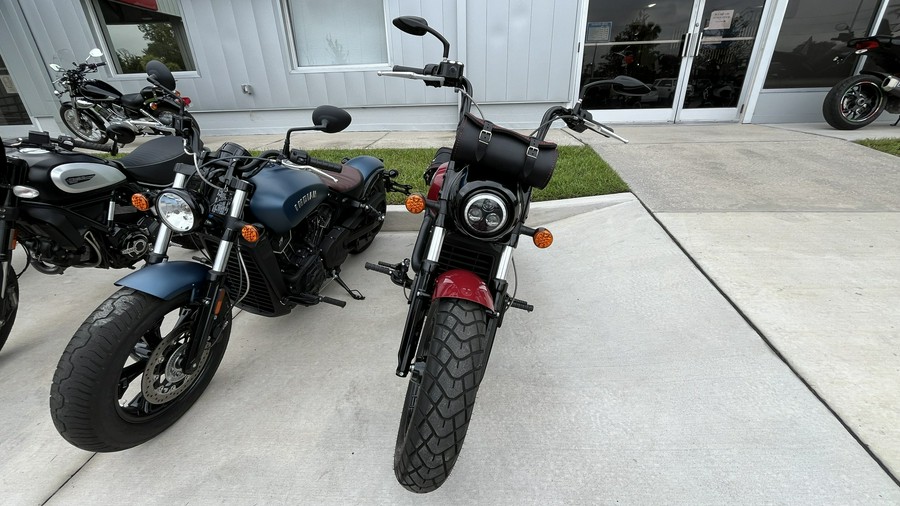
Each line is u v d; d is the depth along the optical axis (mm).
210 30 6727
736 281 2615
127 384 1699
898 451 1581
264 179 2049
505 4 6160
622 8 6391
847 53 6199
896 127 6062
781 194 3785
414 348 1590
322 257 2477
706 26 6418
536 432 1792
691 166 4598
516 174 1515
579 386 2010
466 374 1296
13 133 8055
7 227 2143
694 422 1783
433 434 1276
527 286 2855
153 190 2789
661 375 2031
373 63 6969
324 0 6641
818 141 5367
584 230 3531
